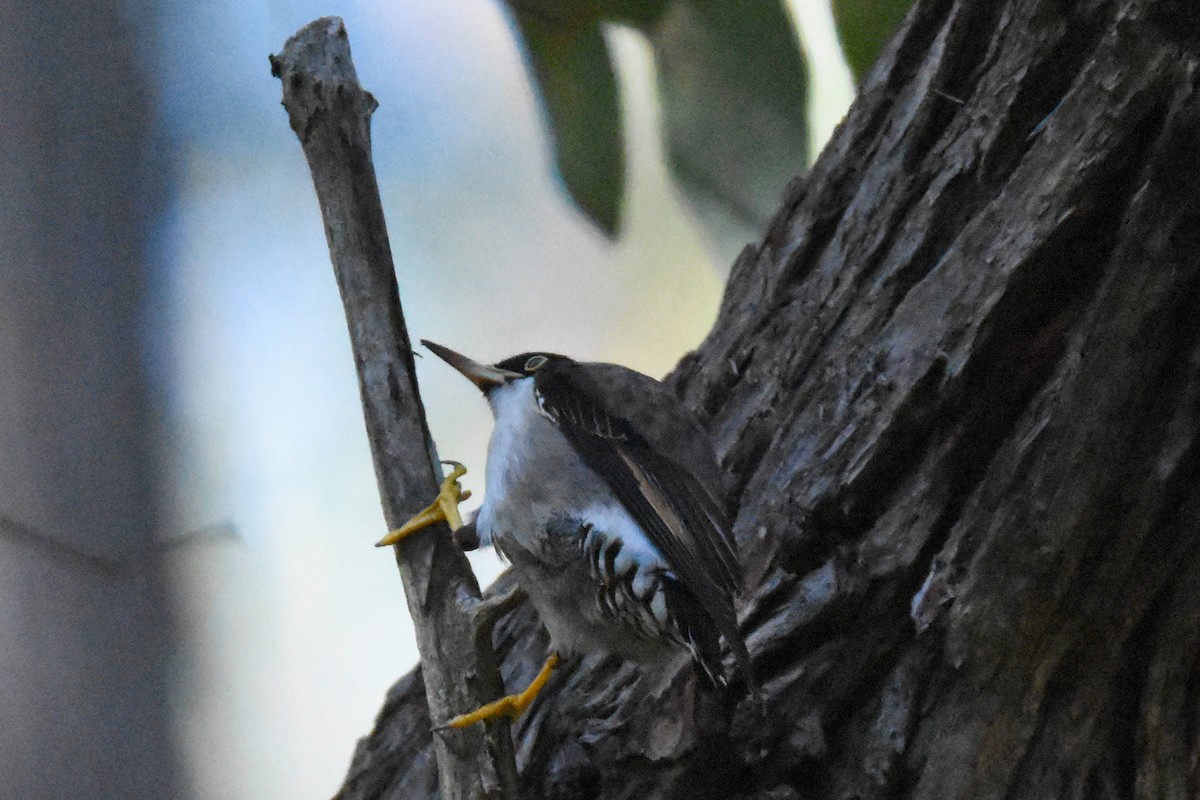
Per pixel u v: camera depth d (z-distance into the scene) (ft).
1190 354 25.77
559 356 31.60
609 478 28.32
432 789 31.01
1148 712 27.12
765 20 35.45
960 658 26.40
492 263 54.80
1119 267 25.50
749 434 30.89
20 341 28.78
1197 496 26.00
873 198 30.58
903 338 27.68
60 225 29.63
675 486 28.04
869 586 27.09
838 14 34.40
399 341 27.09
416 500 26.66
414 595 26.37
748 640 27.63
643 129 50.06
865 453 27.50
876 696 27.32
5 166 28.99
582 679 30.07
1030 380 26.63
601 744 28.22
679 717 27.27
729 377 32.45
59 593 28.71
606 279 54.85
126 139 30.78
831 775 27.20
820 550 28.09
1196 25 25.03
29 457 28.73
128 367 30.12
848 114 32.68
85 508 29.30
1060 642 26.35
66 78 30.22
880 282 29.32
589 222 37.29
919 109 30.22
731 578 27.78
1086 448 25.68
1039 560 25.81
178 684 30.73
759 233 37.35
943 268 27.55
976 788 26.58
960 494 27.09
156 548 30.40
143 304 30.78
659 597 27.17
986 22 29.91
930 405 26.96
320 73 26.78
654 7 35.22
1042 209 26.08
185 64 41.68
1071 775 26.84
